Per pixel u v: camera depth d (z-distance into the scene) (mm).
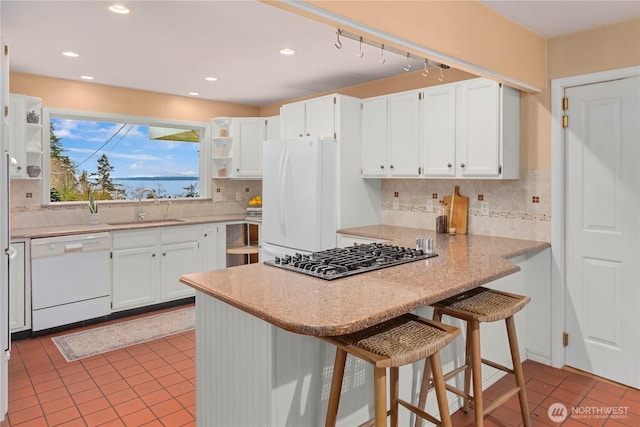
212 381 1957
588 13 2521
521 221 3182
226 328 1841
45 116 4008
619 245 2732
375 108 3793
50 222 4133
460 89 3160
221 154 5172
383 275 2006
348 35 1975
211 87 4449
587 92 2820
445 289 1757
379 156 3779
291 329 1366
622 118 2680
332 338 1564
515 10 2479
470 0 2318
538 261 3070
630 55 2615
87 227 4035
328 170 3721
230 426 1847
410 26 1985
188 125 5000
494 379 2752
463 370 2264
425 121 3404
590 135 2822
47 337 3582
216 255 4793
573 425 2277
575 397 2582
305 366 1697
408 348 1459
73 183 4637
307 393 1709
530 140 3104
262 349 1635
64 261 3695
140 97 4602
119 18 2592
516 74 2682
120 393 2635
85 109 4238
